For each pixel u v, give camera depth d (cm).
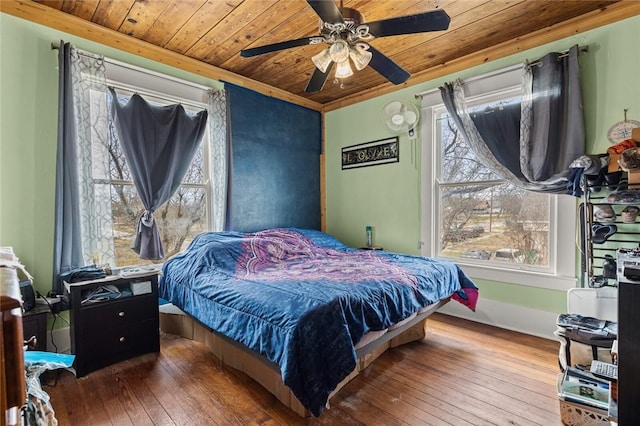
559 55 255
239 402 182
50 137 238
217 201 331
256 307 179
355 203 416
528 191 288
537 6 234
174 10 235
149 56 288
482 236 317
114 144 274
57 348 237
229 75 346
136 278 237
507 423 164
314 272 241
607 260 226
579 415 156
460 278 274
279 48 196
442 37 277
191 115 317
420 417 169
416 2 225
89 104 248
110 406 179
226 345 225
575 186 240
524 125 270
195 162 327
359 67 205
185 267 266
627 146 212
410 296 211
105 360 222
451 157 337
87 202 247
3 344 58
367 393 191
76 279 218
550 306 272
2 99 220
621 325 112
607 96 240
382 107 382
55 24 238
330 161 447
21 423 82
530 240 289
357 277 220
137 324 237
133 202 286
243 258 274
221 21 249
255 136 374
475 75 307
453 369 219
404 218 367
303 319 157
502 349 250
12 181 224
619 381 113
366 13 236
